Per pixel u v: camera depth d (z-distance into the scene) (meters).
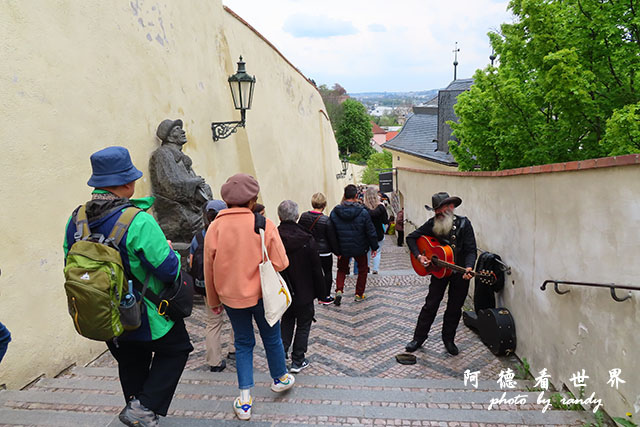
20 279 3.57
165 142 6.08
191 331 4.95
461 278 4.20
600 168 2.79
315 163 19.50
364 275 6.36
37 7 4.01
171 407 2.91
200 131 7.68
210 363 3.84
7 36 3.65
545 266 3.64
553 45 6.68
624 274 2.57
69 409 2.91
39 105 3.94
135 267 2.02
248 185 2.68
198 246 3.58
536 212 3.81
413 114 24.09
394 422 2.77
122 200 2.08
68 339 3.98
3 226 3.46
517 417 2.85
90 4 4.84
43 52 4.05
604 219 2.77
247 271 2.63
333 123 60.97
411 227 13.70
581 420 2.80
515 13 7.39
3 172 3.51
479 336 4.90
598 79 6.39
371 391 3.31
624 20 6.07
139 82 5.77
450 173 7.70
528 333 4.01
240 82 7.38
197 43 7.88
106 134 4.96
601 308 2.83
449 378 3.95
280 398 3.15
